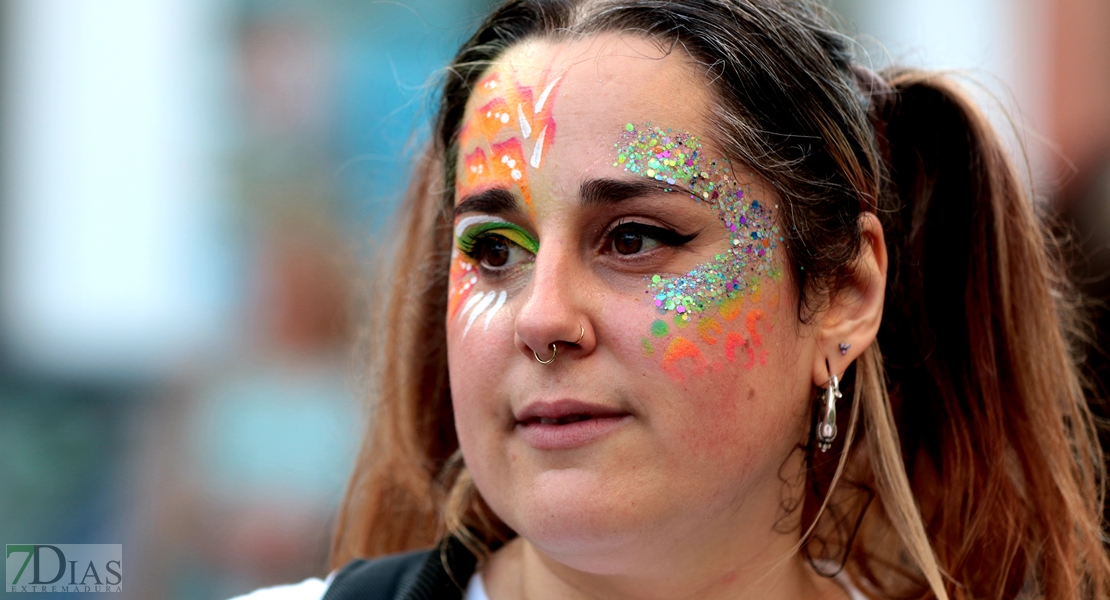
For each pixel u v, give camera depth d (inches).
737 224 107.3
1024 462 136.5
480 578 125.1
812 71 116.3
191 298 286.8
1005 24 288.0
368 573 127.4
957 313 139.3
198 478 269.9
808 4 138.4
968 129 138.4
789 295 111.0
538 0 119.3
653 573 109.2
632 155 105.3
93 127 282.4
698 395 103.3
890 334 134.2
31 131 278.5
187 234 287.6
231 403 278.5
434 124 138.5
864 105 129.6
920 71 142.1
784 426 111.0
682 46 110.1
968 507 136.2
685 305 104.0
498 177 109.5
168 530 263.0
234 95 290.5
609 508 102.0
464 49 128.0
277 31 289.6
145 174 285.7
